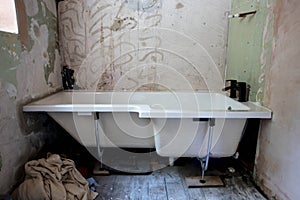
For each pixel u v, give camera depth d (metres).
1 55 1.49
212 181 1.92
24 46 1.79
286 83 1.52
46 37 2.21
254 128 2.00
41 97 2.10
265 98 1.80
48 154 1.88
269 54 1.74
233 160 2.27
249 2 2.05
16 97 1.68
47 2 2.23
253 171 1.97
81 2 2.46
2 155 1.49
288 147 1.50
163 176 2.02
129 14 2.48
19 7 1.72
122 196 1.73
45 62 2.19
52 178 1.56
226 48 2.55
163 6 2.46
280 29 1.59
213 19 2.49
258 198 1.72
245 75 2.13
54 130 2.37
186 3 2.46
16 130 1.67
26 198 1.46
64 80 2.61
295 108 1.43
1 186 1.47
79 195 1.59
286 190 1.52
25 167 1.59
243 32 2.16
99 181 1.93
